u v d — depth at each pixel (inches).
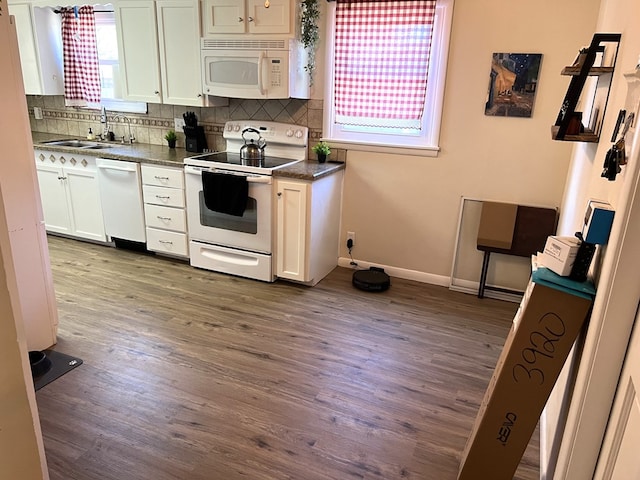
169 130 175.3
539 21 119.4
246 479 73.0
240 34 138.5
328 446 80.4
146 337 112.0
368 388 96.2
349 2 135.0
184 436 81.4
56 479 71.7
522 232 131.4
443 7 127.2
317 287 143.3
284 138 152.4
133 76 160.6
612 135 65.4
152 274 148.9
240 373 99.6
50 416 85.0
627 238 45.1
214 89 147.1
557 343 59.9
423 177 142.3
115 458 76.0
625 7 73.5
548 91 123.0
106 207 164.2
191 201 147.3
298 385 96.3
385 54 136.1
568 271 58.7
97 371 98.5
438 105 134.7
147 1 148.9
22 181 95.5
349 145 147.9
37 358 97.9
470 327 122.1
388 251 152.9
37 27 170.4
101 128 188.7
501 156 132.0
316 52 143.9
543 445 79.5
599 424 50.6
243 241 143.7
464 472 70.5
